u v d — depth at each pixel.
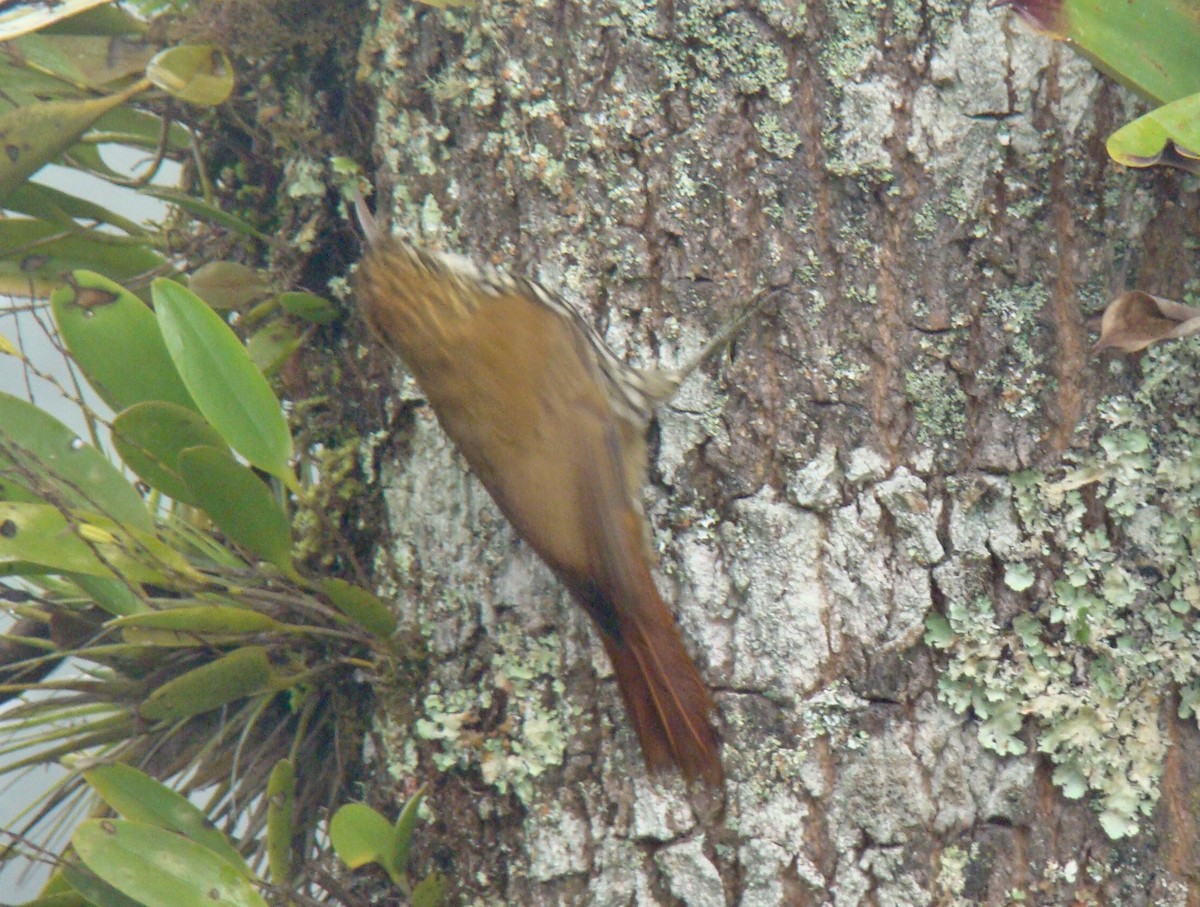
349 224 4.29
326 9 4.29
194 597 4.28
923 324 4.22
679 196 4.24
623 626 4.21
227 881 4.22
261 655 4.25
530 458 4.22
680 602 4.23
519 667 4.25
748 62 4.23
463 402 4.23
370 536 4.28
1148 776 4.21
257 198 4.33
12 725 4.29
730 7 4.23
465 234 4.25
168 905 4.21
